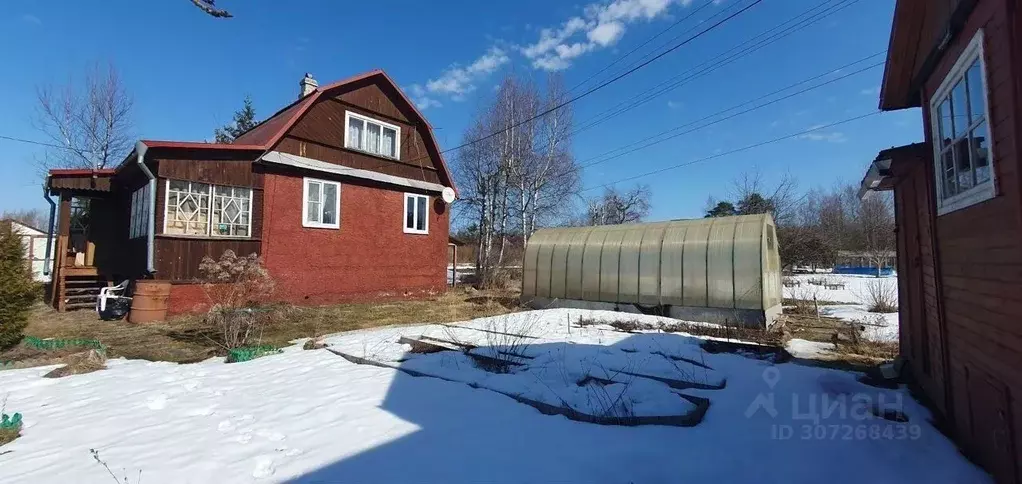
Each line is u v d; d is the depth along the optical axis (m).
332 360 6.91
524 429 4.06
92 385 5.62
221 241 11.59
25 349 7.24
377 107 15.59
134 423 4.34
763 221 11.06
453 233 36.47
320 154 13.77
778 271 12.39
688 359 6.50
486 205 28.17
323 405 4.78
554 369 5.95
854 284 22.97
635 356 6.64
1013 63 2.78
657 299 11.77
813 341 8.59
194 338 8.72
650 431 3.98
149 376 6.05
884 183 6.61
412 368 6.16
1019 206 2.77
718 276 10.91
